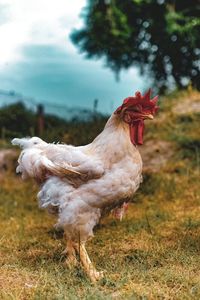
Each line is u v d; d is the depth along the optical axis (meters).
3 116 4.41
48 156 1.63
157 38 4.18
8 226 2.25
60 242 1.93
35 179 1.66
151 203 2.54
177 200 2.52
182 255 1.67
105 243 1.91
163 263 1.63
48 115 4.67
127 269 1.55
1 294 1.36
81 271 1.54
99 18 3.90
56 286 1.42
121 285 1.43
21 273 1.54
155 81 4.46
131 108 1.59
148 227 2.06
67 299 1.32
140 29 4.23
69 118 4.58
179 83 4.36
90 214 1.56
